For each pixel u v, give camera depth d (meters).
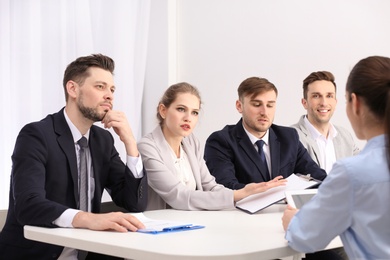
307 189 2.18
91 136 2.18
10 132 3.66
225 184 2.61
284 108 4.06
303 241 1.35
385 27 3.75
